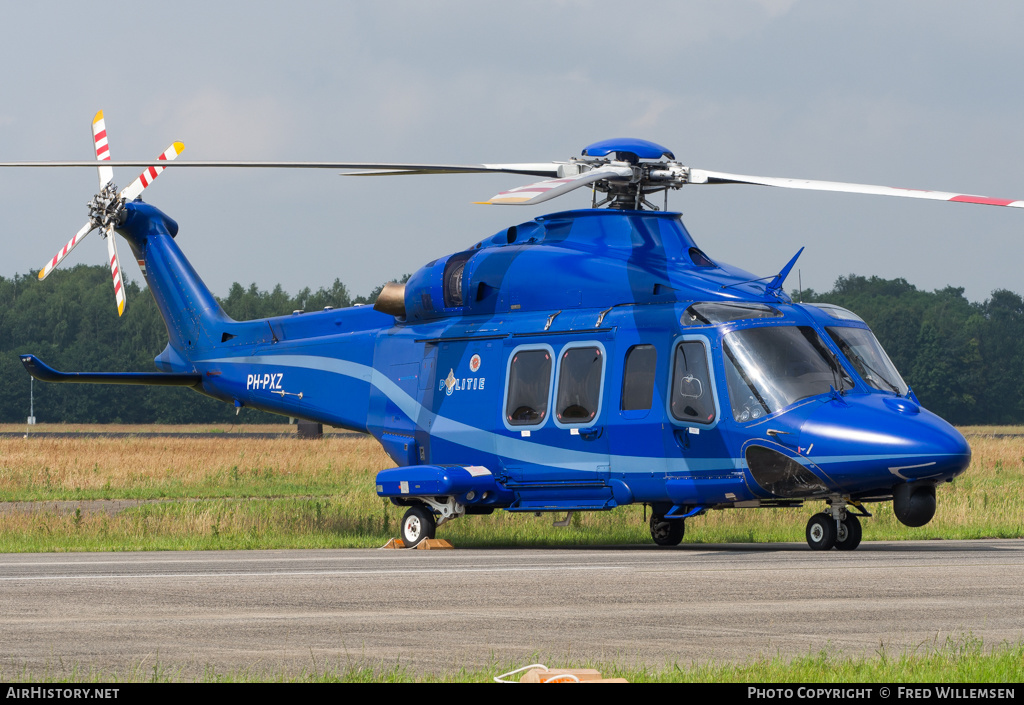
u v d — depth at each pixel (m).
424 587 36.25
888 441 48.75
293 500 91.19
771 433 50.94
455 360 61.50
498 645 26.16
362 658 24.58
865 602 32.69
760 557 47.62
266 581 37.88
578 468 56.28
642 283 55.91
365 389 66.06
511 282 59.91
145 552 55.50
